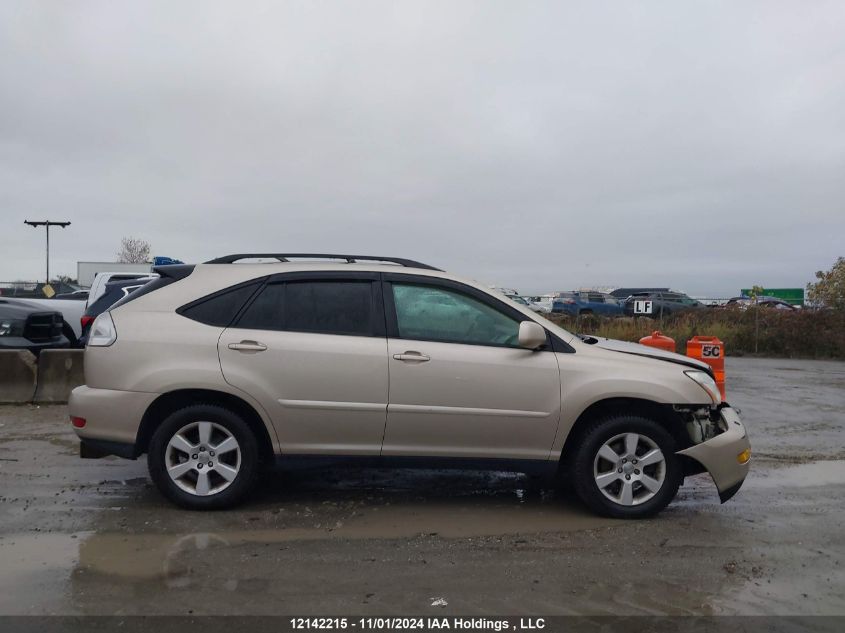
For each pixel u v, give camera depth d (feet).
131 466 21.98
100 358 17.38
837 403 36.68
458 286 18.11
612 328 74.54
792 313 70.44
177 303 17.75
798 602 13.08
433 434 17.42
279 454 17.46
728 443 17.53
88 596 12.84
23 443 24.94
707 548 15.76
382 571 14.20
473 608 12.67
